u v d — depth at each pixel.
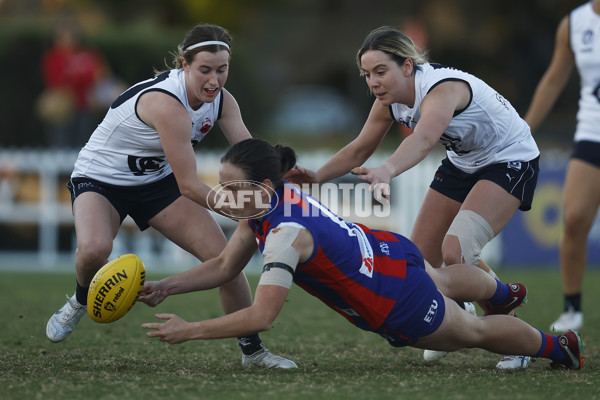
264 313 13.67
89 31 53.31
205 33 15.65
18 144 52.16
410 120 16.98
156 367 16.09
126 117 16.53
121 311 14.59
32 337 19.98
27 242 41.78
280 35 122.50
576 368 16.12
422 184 38.34
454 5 94.81
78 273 16.80
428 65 16.62
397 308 14.39
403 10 112.00
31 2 78.75
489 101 16.94
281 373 15.49
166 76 16.36
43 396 13.07
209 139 51.00
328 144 68.88
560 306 26.81
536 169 17.78
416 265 14.84
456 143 17.41
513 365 16.44
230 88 55.97
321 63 119.38
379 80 16.28
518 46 91.56
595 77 22.06
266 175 13.96
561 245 22.45
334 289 14.31
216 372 15.57
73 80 43.91
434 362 17.45
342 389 13.73
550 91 22.97
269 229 14.02
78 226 16.70
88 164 17.31
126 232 39.47
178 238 17.48
